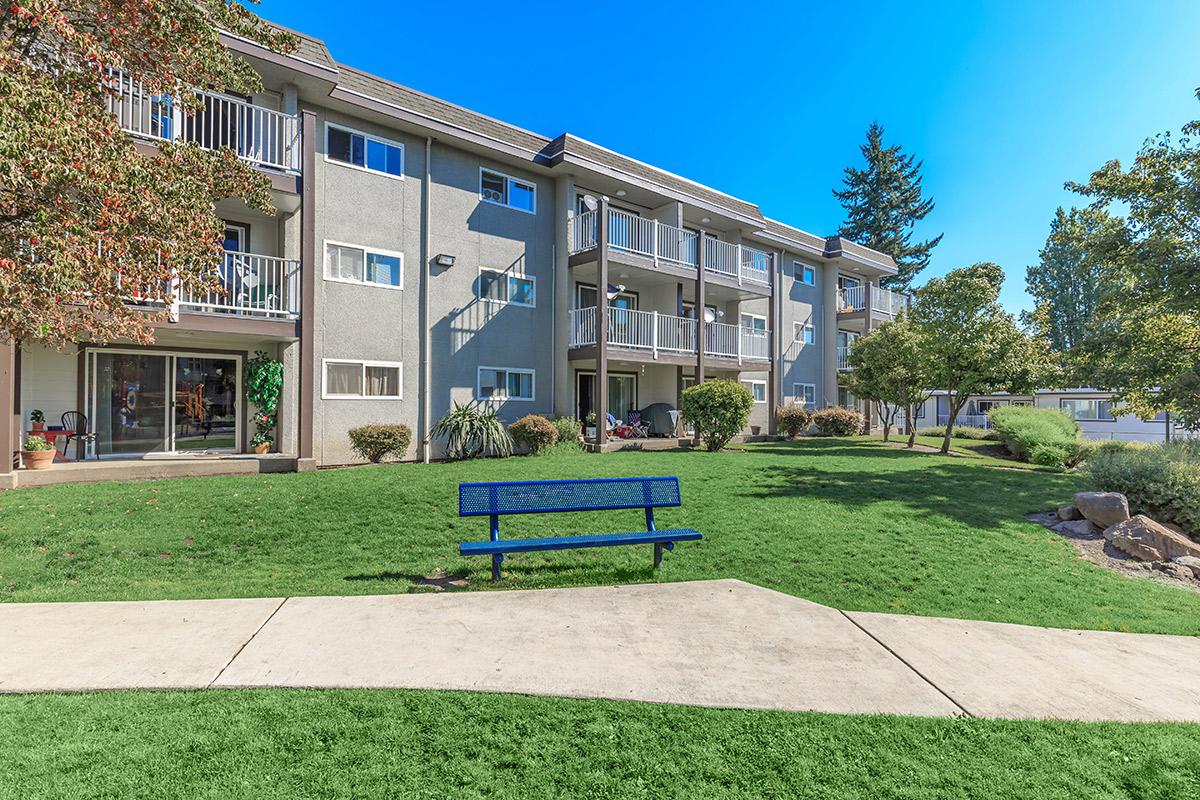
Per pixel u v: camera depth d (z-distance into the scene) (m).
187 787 2.48
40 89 4.57
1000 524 8.16
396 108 13.83
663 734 2.99
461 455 14.47
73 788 2.46
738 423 16.86
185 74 6.70
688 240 19.44
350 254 13.61
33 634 4.15
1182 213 11.84
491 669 3.67
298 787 2.50
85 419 11.12
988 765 2.82
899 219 47.97
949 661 4.02
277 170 11.63
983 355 16.58
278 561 6.25
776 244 24.34
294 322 11.49
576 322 17.38
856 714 3.25
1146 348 13.09
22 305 4.82
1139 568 6.89
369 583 5.49
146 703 3.18
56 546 6.37
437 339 14.91
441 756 2.74
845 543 6.97
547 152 16.94
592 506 6.07
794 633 4.41
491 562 6.22
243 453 12.39
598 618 4.61
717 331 19.91
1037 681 3.77
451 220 15.25
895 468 13.20
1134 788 2.68
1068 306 43.41
